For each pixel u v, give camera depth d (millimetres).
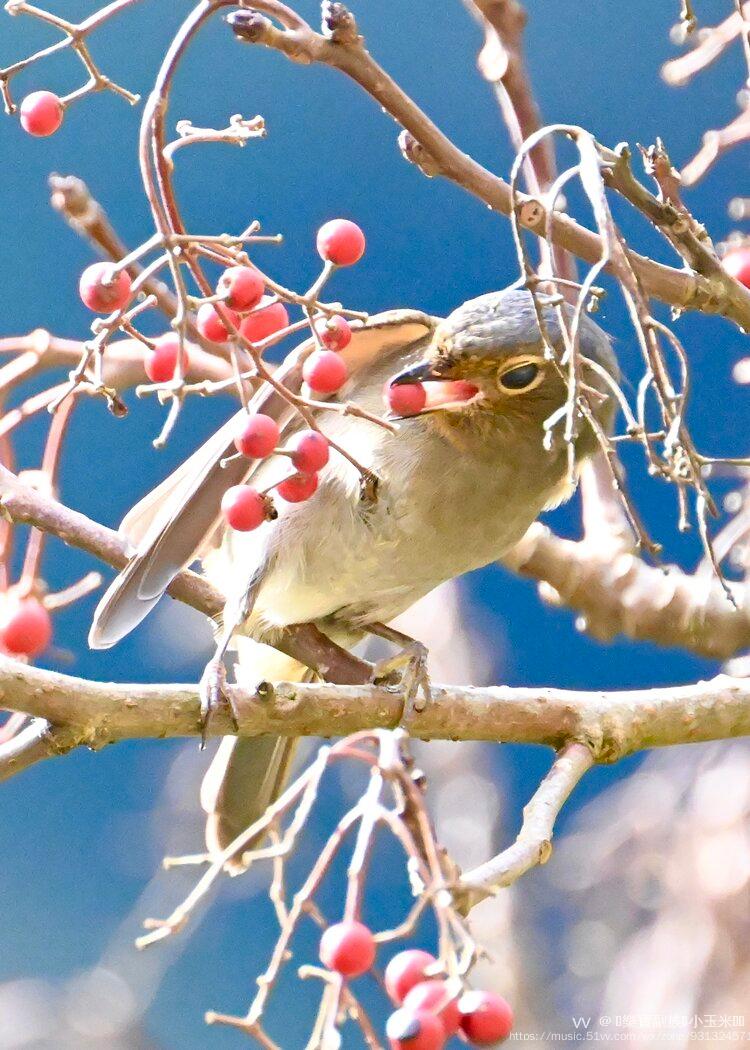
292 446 6188
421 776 6402
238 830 9531
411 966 5734
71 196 8094
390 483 8367
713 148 7488
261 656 9445
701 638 8930
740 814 10477
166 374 6387
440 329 8227
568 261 8477
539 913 11852
